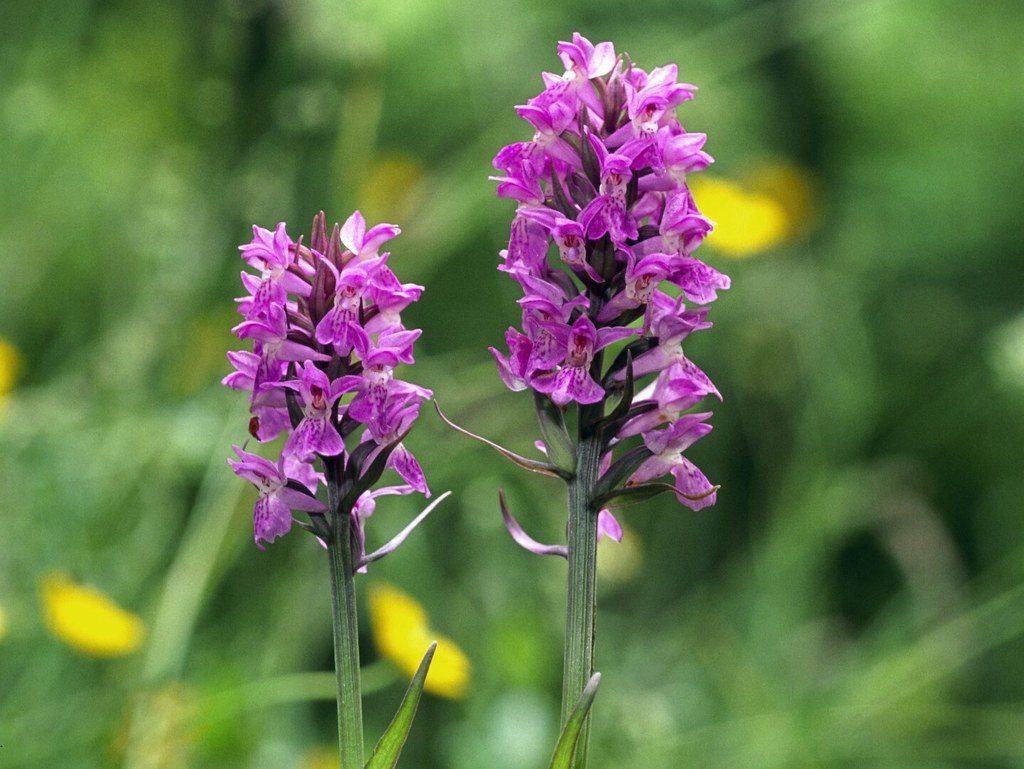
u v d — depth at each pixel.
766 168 15.24
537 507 9.92
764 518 13.99
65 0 12.37
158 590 8.82
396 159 12.17
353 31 9.92
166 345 9.57
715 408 15.01
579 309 4.17
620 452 5.57
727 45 14.91
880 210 18.25
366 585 10.88
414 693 3.93
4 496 8.50
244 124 10.24
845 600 16.05
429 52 14.77
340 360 4.00
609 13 16.02
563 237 4.02
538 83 14.59
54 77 12.33
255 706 7.88
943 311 17.88
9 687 8.17
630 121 4.13
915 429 17.31
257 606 9.08
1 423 8.74
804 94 17.84
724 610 12.06
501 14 14.50
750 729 10.01
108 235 11.38
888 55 18.70
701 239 4.14
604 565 9.21
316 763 8.31
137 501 9.14
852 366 14.24
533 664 9.41
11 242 11.16
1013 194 18.56
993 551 16.41
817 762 9.98
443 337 14.42
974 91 19.16
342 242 4.11
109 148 12.24
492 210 11.40
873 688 10.27
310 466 4.16
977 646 10.34
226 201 10.02
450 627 9.73
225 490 8.45
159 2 12.59
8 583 8.29
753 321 13.93
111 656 8.23
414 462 4.16
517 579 9.73
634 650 11.23
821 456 12.33
